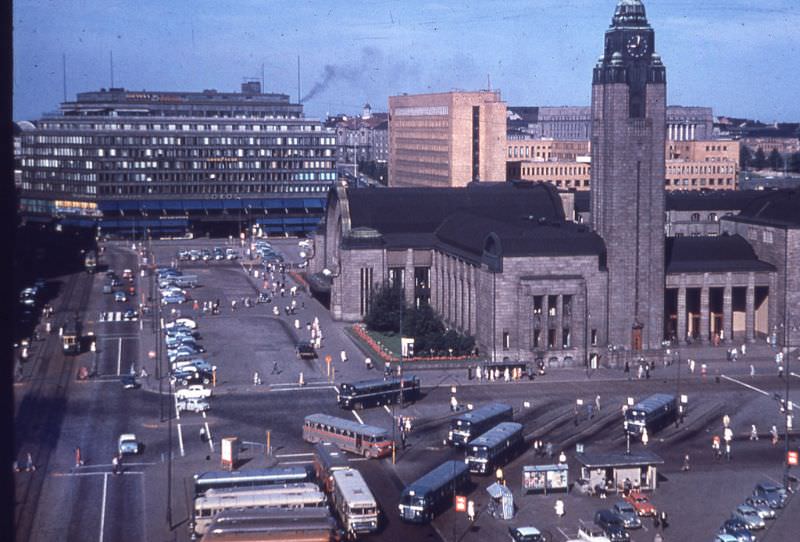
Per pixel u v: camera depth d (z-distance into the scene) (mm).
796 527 141625
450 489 155500
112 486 161500
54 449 182500
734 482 166375
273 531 124688
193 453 180500
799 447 186500
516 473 171875
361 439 179000
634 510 148500
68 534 139375
